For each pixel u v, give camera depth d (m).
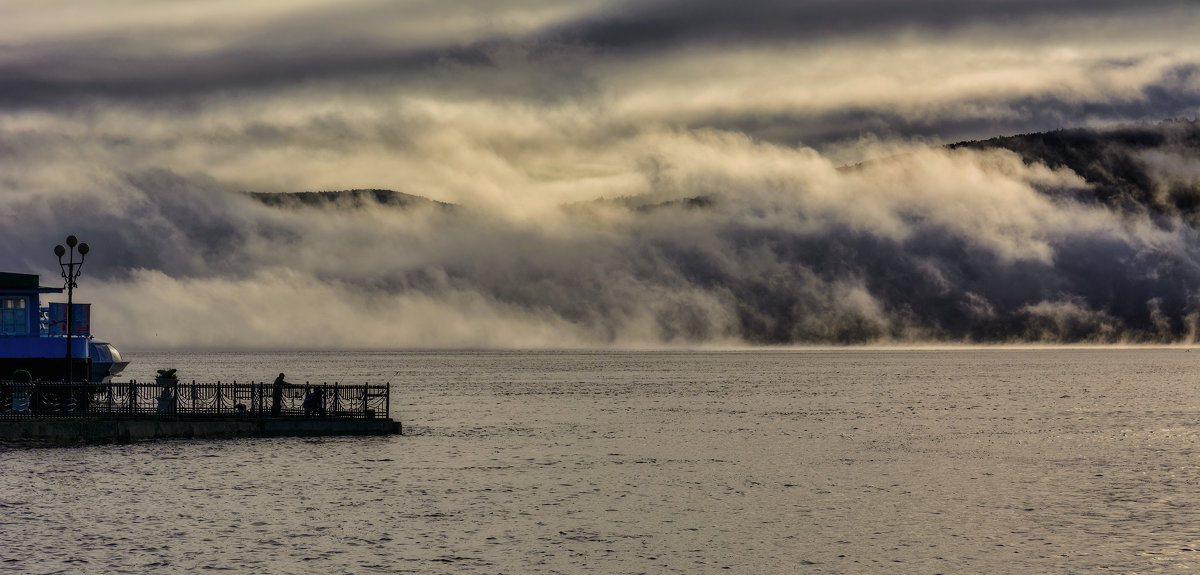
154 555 40.00
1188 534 45.44
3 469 57.72
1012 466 66.31
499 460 67.31
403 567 39.03
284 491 53.19
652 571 39.12
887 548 42.94
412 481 57.22
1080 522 48.03
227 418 71.50
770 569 39.56
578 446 76.75
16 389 67.69
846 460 69.19
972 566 40.03
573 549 42.25
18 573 37.31
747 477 61.09
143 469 58.47
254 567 38.53
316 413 75.00
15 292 73.75
